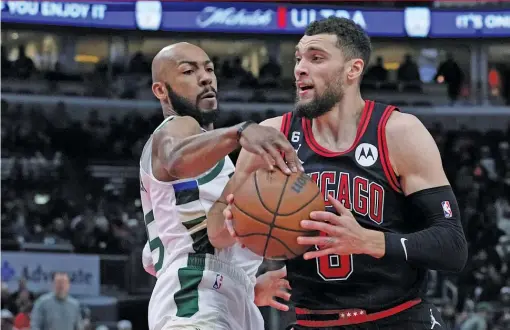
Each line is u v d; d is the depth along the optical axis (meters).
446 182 3.48
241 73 22.62
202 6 18.70
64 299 10.18
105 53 24.91
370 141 3.52
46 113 21.48
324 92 3.52
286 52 25.47
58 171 19.81
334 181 3.51
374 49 24.89
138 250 15.15
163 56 4.12
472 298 14.85
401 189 3.53
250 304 4.08
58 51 24.55
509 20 18.80
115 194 19.62
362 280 3.50
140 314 14.74
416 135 3.48
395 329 3.53
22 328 11.66
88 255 14.74
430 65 25.03
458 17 18.91
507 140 21.94
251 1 18.69
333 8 18.64
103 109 22.17
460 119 22.55
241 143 3.21
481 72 23.41
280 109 21.88
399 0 18.73
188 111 4.09
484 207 18.95
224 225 3.61
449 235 3.36
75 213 18.48
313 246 3.54
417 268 3.59
